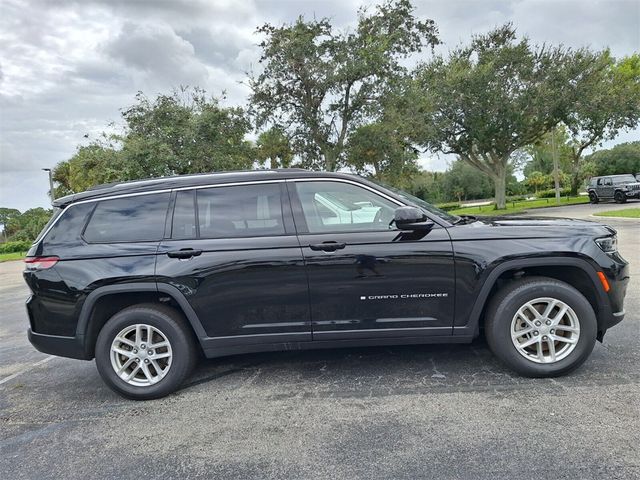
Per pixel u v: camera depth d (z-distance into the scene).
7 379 4.53
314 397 3.55
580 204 27.58
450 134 28.64
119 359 3.77
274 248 3.60
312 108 23.41
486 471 2.49
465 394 3.42
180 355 3.72
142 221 3.78
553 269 3.74
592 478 2.38
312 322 3.64
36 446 3.11
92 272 3.63
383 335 3.64
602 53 27.34
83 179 24.64
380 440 2.87
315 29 22.25
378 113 22.78
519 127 27.02
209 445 2.96
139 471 2.72
